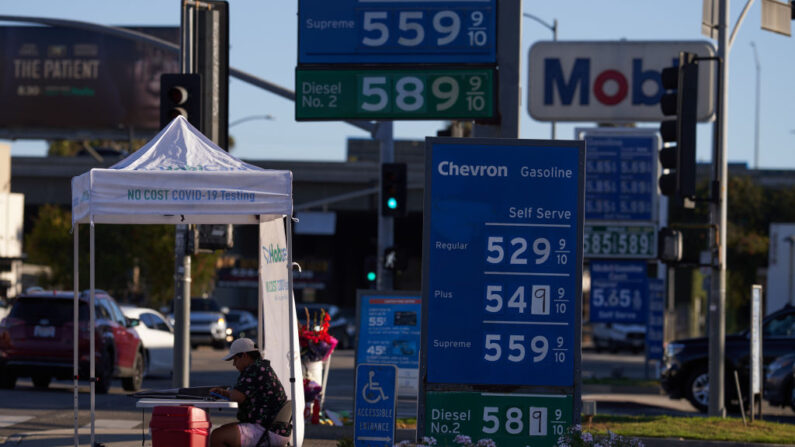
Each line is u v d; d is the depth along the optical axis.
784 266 111.94
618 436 26.50
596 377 70.94
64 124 167.62
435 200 26.20
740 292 169.12
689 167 39.50
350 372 73.94
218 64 39.91
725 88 45.66
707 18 45.75
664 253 44.97
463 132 66.94
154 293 138.25
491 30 32.44
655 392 61.78
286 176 26.36
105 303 53.03
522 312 26.05
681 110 39.41
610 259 69.44
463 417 25.92
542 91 60.94
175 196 26.09
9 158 126.50
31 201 154.88
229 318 110.50
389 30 32.69
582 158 26.27
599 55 60.84
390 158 64.69
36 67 168.12
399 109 32.53
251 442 25.81
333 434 36.94
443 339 26.03
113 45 166.62
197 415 25.28
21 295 51.12
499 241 26.14
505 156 26.25
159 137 27.72
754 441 35.88
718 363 45.66
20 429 36.50
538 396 25.91
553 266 26.09
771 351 52.06
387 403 29.53
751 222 182.50
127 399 47.59
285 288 30.11
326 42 32.84
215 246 38.19
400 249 64.50
